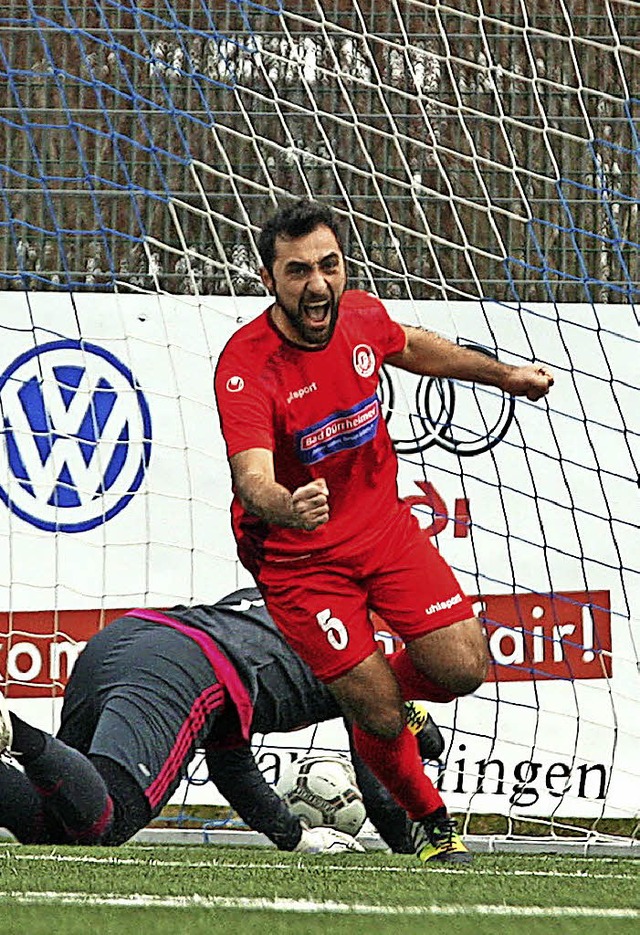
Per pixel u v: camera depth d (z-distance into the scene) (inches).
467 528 930.7
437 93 981.8
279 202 978.1
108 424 941.2
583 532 932.0
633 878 488.1
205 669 639.1
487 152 978.7
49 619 926.4
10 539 929.5
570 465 936.9
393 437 933.2
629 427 940.6
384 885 443.8
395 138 976.3
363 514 585.9
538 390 618.2
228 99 980.6
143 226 974.4
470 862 588.4
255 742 896.3
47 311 946.7
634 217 974.4
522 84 980.6
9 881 434.3
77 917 361.1
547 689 920.9
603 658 924.0
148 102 978.7
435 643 581.0
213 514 941.8
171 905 386.9
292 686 666.2
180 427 945.5
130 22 981.2
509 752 912.9
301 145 979.9
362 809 742.5
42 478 934.4
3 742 537.6
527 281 959.0
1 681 920.9
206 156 979.3
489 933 349.1
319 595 583.5
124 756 603.5
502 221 975.0
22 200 970.7
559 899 417.1
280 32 980.6
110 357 946.1
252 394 565.6
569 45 979.9
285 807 679.1
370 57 979.3
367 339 593.0
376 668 585.9
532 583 928.9
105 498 937.5
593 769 914.7
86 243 970.1
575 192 976.9
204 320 954.7
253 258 975.0
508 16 984.9
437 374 617.0
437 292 959.0
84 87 978.7
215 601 937.5
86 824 571.8
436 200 976.3
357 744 609.6
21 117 976.3
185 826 892.6
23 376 940.6
